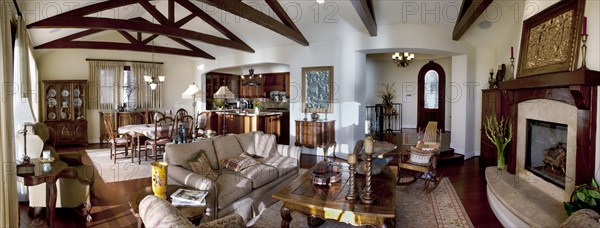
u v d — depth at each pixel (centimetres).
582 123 273
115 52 851
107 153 676
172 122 645
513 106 397
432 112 901
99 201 381
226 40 664
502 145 440
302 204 258
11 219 264
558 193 308
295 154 429
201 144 366
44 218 327
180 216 154
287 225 275
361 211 241
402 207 366
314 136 616
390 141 750
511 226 299
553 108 319
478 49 637
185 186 287
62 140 764
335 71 631
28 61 485
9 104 260
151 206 160
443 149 635
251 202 331
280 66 1005
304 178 323
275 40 688
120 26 487
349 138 611
